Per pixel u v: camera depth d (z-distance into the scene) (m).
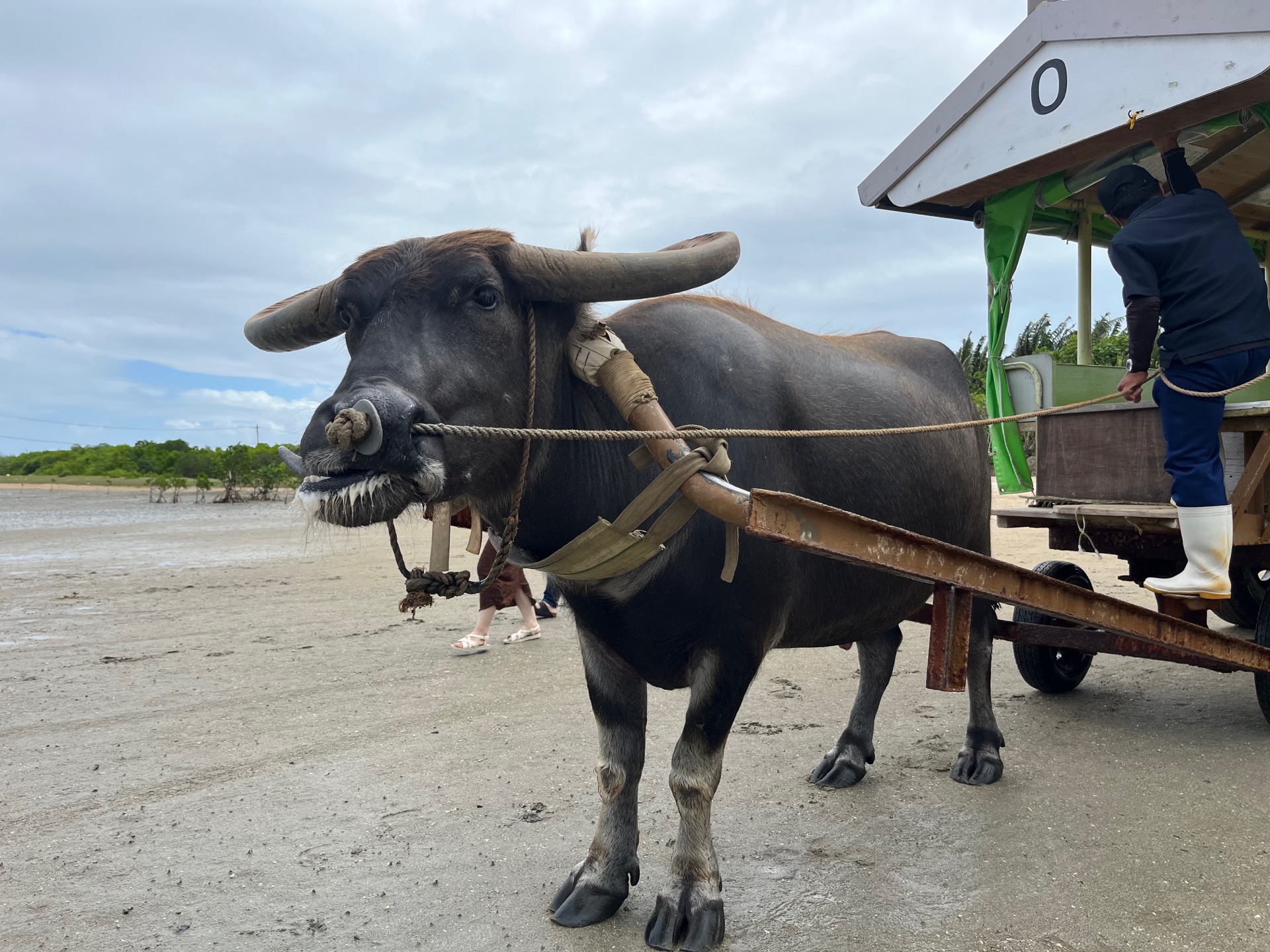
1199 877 3.15
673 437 2.49
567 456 2.78
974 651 4.30
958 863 3.34
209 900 3.15
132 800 4.12
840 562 3.38
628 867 3.09
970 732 4.33
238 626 8.61
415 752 4.74
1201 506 3.73
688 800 2.90
